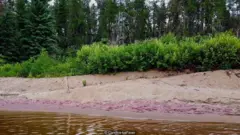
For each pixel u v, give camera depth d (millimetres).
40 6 29625
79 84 13375
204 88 11031
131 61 14312
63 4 44344
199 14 47125
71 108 8734
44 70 16531
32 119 6844
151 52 14508
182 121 6613
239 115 7219
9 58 26625
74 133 5191
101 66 14594
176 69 14023
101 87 11156
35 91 12695
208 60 13594
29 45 27781
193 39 16844
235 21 52156
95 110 8305
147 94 10047
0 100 10445
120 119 6887
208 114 7383
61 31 44375
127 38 52469
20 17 30812
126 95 10070
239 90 10891
